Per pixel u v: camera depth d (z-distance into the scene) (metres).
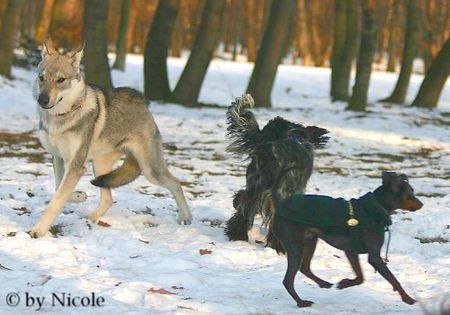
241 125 10.37
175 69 42.62
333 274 8.88
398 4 54.34
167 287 7.96
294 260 7.64
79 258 9.05
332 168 18.00
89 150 10.54
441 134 24.30
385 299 7.96
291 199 7.78
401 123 25.86
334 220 7.56
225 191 14.44
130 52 59.91
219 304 7.30
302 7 55.22
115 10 59.34
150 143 11.18
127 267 8.77
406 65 32.84
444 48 30.27
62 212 11.61
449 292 8.22
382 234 7.59
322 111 27.97
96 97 10.58
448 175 17.72
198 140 20.89
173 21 28.36
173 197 12.49
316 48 54.56
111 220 11.17
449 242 11.30
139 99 11.12
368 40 28.39
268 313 7.21
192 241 10.37
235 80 39.44
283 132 10.29
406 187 7.67
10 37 28.50
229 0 62.16
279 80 40.31
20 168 15.17
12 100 25.12
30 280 7.86
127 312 6.87
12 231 10.15
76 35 32.00
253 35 57.38
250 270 9.03
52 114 10.22
